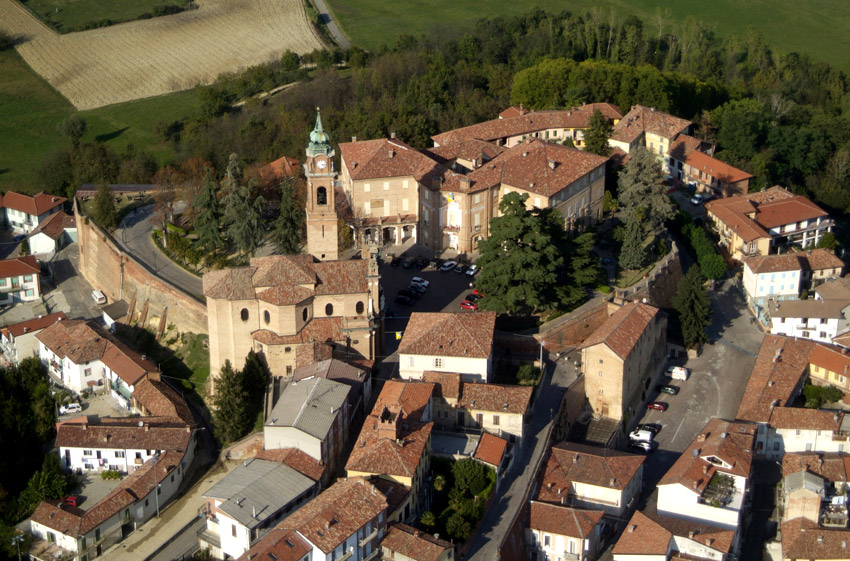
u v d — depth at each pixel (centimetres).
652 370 17975
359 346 16875
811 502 14850
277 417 14912
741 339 19262
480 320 16700
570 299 17912
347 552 13012
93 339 18662
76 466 16438
